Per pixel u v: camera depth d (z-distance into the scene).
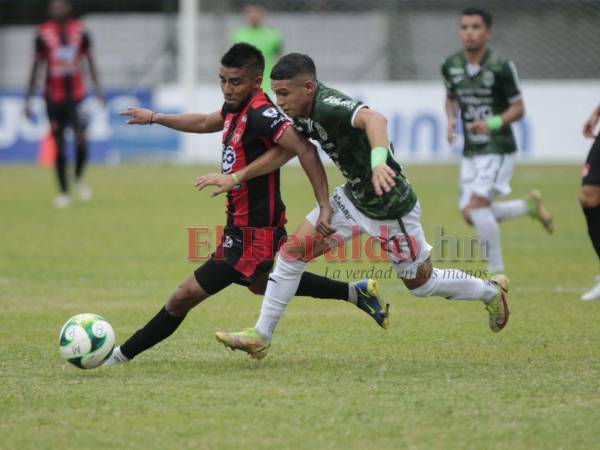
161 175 69.38
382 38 84.00
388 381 19.70
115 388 19.11
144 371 20.61
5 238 42.38
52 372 20.52
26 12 88.25
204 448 15.54
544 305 28.42
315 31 84.50
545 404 17.89
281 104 20.42
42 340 23.88
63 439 15.98
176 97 75.12
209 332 25.08
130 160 76.88
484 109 34.69
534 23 83.12
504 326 23.33
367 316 27.38
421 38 83.81
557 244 41.09
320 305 29.23
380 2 83.75
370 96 73.19
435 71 83.81
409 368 20.94
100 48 87.38
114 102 76.25
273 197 20.91
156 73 86.38
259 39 65.88
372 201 21.00
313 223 21.09
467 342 23.70
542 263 36.31
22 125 77.56
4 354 22.25
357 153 20.53
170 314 20.84
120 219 48.41
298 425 16.64
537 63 83.44
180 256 38.00
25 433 16.25
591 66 82.81
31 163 77.69
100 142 76.88
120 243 41.12
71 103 54.84
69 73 54.66
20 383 19.55
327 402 18.06
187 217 49.09
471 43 34.44
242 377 20.09
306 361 21.70
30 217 49.12
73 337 19.95
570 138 71.06
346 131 20.25
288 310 28.36
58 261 36.78
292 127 20.31
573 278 33.22
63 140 54.19
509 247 40.31
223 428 16.50
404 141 72.94
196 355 22.34
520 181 62.00
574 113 70.88
